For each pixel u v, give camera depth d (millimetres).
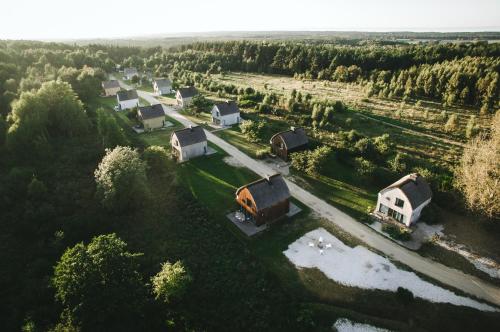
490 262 38594
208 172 57469
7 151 57062
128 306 29250
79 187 49625
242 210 46406
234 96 101500
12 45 136375
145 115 75562
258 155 62062
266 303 33094
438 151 64562
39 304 31562
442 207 48125
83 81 100938
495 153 48156
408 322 31906
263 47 157250
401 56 127375
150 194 48000
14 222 41594
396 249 40500
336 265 38062
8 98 73188
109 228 42219
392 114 86000
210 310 32188
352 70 123500
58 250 37344
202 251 39406
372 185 54000
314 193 51812
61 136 65875
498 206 42906
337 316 32188
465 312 32625
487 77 90500
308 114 82438
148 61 160625
